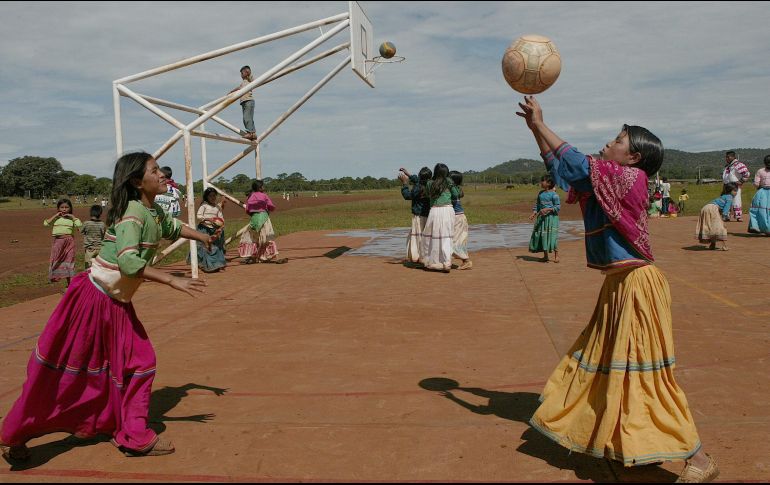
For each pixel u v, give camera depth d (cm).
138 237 372
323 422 427
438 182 1126
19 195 15925
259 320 764
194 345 647
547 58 369
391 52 1315
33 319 816
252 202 1331
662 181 2481
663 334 326
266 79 1127
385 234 2170
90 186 16412
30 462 375
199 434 411
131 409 380
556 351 588
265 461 367
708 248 1352
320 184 16500
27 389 361
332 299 891
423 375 527
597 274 1047
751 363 532
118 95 1109
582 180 339
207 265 1210
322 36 1160
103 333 374
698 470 321
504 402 458
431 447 381
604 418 322
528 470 348
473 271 1138
